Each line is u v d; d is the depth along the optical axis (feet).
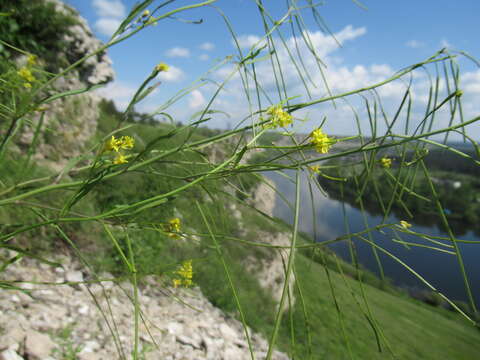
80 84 4.25
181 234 0.74
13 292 1.93
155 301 2.76
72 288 2.26
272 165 0.60
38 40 3.52
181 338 2.37
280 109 0.66
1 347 1.48
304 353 4.05
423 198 0.66
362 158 0.71
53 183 0.65
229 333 3.01
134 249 2.78
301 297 0.64
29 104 0.61
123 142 0.62
